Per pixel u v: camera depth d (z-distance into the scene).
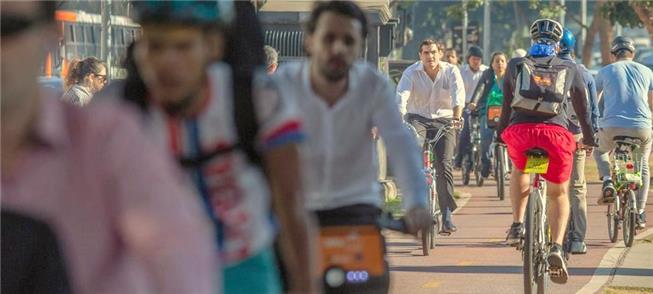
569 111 27.75
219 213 9.79
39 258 7.12
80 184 7.22
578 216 28.53
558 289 25.02
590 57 118.19
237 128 9.78
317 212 13.54
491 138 51.62
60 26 7.52
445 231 32.03
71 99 27.31
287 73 13.62
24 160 7.12
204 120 9.69
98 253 7.31
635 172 33.12
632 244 32.47
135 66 9.84
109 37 35.66
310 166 13.52
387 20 40.12
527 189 23.64
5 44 6.89
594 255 30.36
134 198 7.24
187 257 7.34
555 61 23.52
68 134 7.20
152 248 7.28
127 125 7.30
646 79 33.53
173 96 9.49
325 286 13.27
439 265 28.61
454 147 32.25
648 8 85.25
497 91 48.22
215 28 9.34
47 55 7.26
